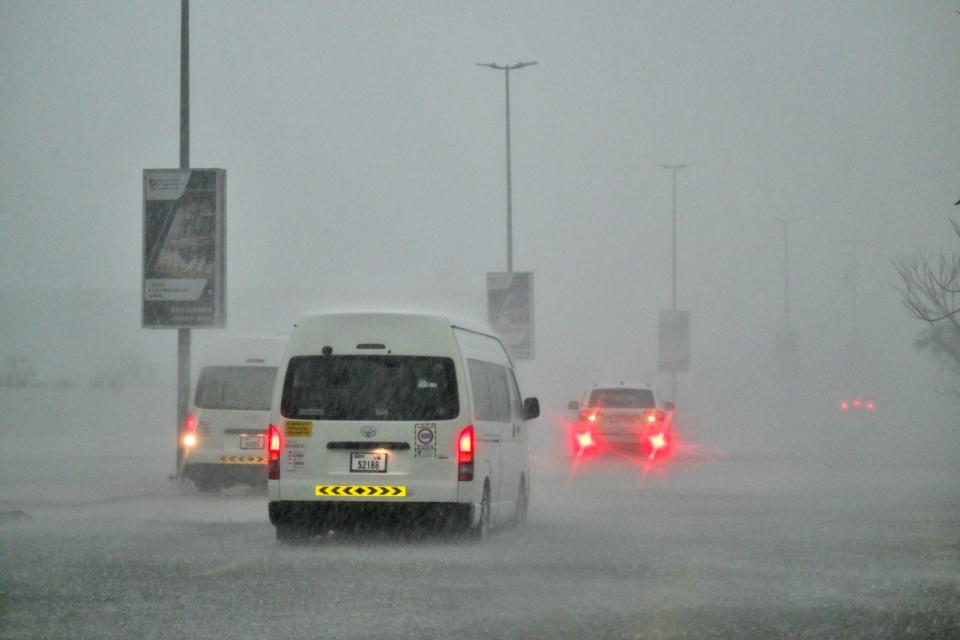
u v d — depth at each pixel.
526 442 53.44
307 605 31.17
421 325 44.16
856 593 33.41
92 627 28.38
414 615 29.84
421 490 43.25
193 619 29.33
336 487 43.41
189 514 54.06
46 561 38.88
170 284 69.94
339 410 43.72
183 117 70.50
